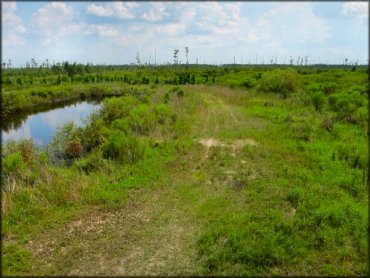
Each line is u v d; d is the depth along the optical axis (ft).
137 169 29.07
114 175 27.94
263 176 27.78
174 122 48.70
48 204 22.90
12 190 24.04
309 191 24.29
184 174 28.94
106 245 18.48
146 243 18.62
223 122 50.06
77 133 41.29
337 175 27.50
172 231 19.77
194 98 72.95
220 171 29.27
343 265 16.51
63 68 220.84
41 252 17.84
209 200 23.63
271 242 17.44
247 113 56.80
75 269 16.44
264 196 23.98
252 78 111.04
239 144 37.96
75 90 112.27
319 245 17.97
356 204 22.33
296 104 64.69
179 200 23.85
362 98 59.52
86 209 22.58
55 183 25.50
